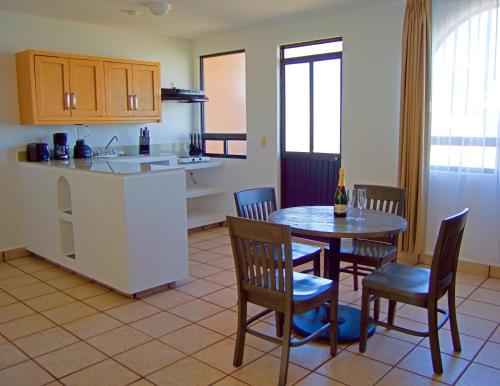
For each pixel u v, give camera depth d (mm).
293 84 5375
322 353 2820
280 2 4387
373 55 4582
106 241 3760
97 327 3227
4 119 4719
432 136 4266
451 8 4020
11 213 4887
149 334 3115
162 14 4441
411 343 2934
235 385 2500
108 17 4906
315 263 3441
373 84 4613
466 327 3139
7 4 4340
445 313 2812
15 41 4699
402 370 2625
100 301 3688
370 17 4559
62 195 4332
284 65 5422
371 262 3211
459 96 4074
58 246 4410
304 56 5238
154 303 3635
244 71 5859
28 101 4613
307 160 5363
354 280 3818
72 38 5105
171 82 6109
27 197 4789
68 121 4820
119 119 5246
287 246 2346
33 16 4793
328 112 5121
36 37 4836
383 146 4621
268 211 3660
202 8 4590
